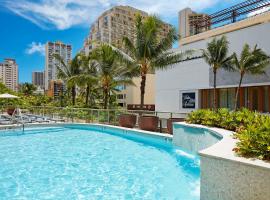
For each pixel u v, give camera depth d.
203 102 20.02
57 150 9.72
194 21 25.92
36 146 10.53
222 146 4.43
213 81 18.94
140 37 15.10
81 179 6.28
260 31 16.52
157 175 6.56
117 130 13.70
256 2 20.02
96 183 5.98
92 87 27.20
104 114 15.71
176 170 7.01
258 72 15.88
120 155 8.88
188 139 8.35
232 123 6.95
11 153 9.18
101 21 67.44
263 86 16.28
